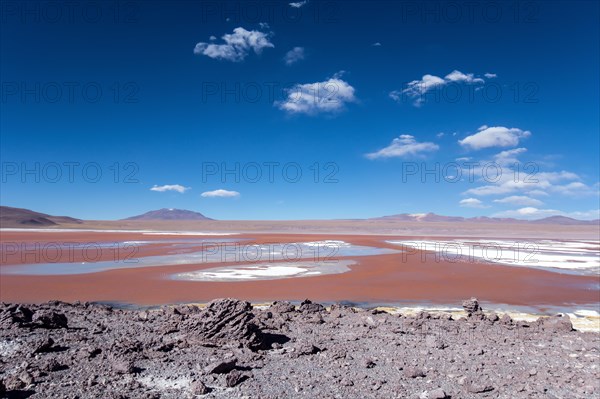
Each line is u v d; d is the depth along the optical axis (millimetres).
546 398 10180
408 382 10859
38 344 11953
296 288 27891
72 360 11289
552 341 15070
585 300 25422
